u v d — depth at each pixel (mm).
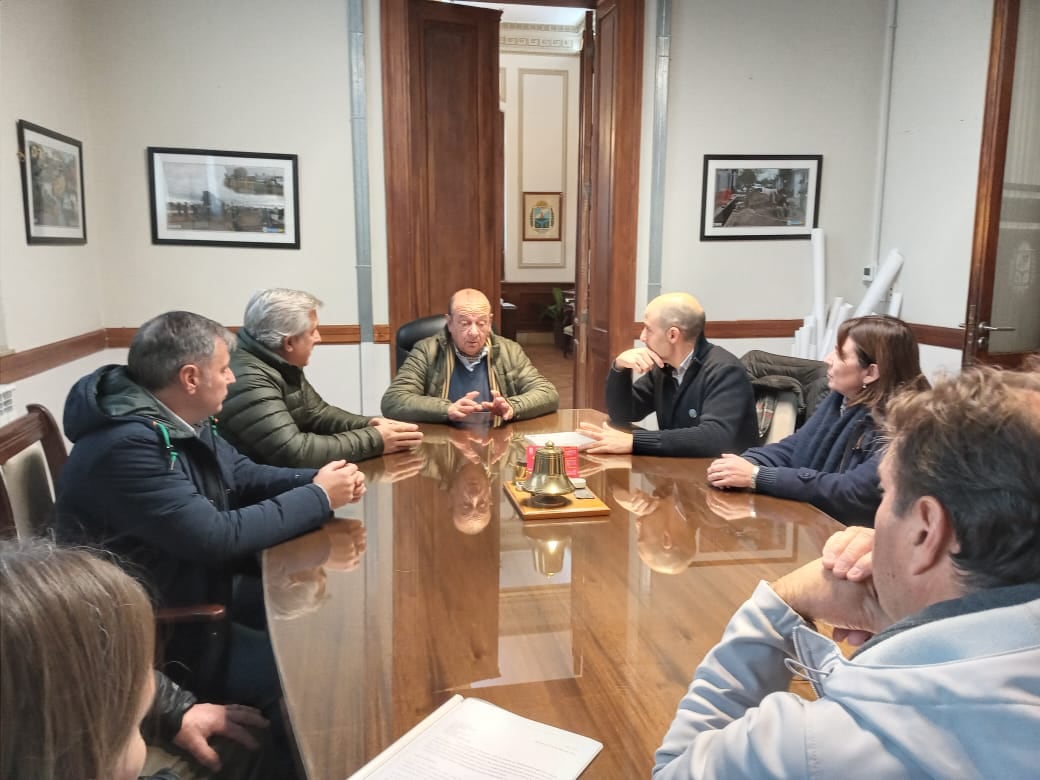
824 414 2041
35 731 484
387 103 3746
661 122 4035
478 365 2838
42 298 3000
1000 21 3389
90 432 1501
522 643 1115
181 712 1229
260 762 1220
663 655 1078
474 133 4371
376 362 3934
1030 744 494
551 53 8250
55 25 3162
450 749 866
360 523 1639
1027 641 532
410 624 1177
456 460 2125
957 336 3826
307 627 1168
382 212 3846
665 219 4172
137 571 1375
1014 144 3516
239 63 3637
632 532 1577
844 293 4426
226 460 1839
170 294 3729
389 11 3680
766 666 805
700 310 2439
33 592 500
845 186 4324
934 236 3969
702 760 663
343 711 947
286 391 2178
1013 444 571
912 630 587
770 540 1529
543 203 8750
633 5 3900
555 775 825
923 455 617
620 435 2254
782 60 4156
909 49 4082
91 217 3555
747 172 4207
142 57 3551
